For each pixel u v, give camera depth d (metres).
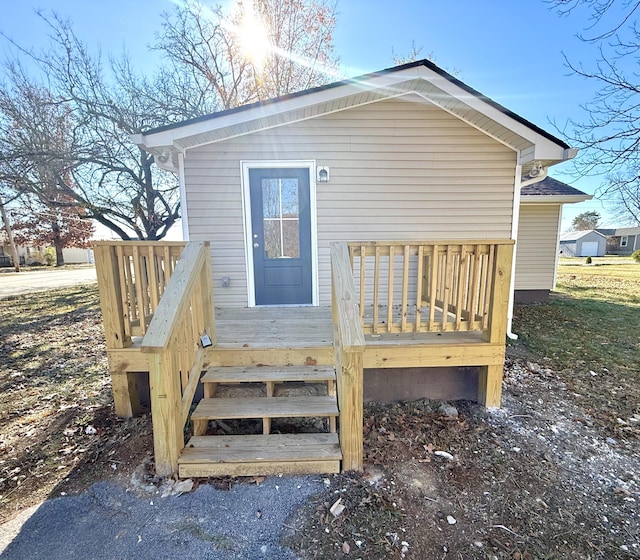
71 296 9.45
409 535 1.70
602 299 8.00
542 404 3.08
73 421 2.88
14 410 3.11
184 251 2.67
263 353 2.87
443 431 2.63
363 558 1.58
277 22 9.91
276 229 4.32
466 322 2.87
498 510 1.87
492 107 3.71
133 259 2.71
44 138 7.65
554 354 4.34
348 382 2.10
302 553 1.61
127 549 1.65
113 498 1.98
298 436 2.32
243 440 2.27
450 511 1.85
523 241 7.51
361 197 4.27
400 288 4.51
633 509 1.88
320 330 3.34
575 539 1.69
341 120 4.15
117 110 8.15
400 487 2.03
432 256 2.73
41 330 5.93
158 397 2.04
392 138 4.20
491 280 2.82
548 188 7.51
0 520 1.84
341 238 4.32
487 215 4.36
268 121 3.94
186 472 2.10
